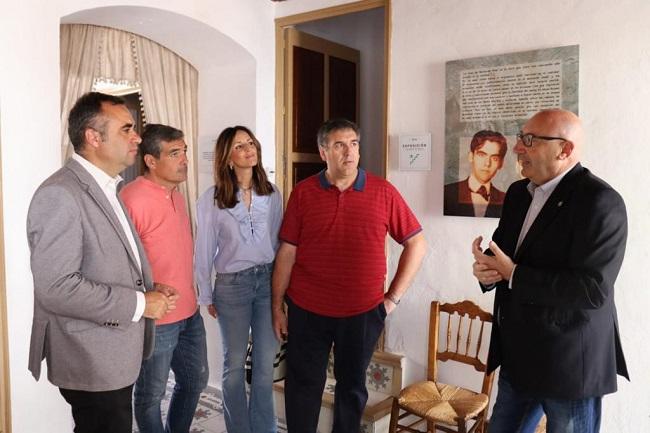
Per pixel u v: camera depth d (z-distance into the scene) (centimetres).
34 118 239
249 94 348
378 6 310
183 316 227
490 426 204
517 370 180
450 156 280
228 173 246
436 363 279
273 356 260
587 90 245
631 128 236
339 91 397
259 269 252
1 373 230
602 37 241
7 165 231
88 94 175
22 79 235
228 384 253
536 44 257
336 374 237
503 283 191
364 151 418
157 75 345
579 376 169
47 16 244
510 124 263
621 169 239
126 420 177
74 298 157
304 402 240
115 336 169
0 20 228
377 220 230
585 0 244
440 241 290
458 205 279
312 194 235
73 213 159
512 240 192
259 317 255
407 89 298
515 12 262
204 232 250
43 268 156
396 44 300
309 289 235
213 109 365
